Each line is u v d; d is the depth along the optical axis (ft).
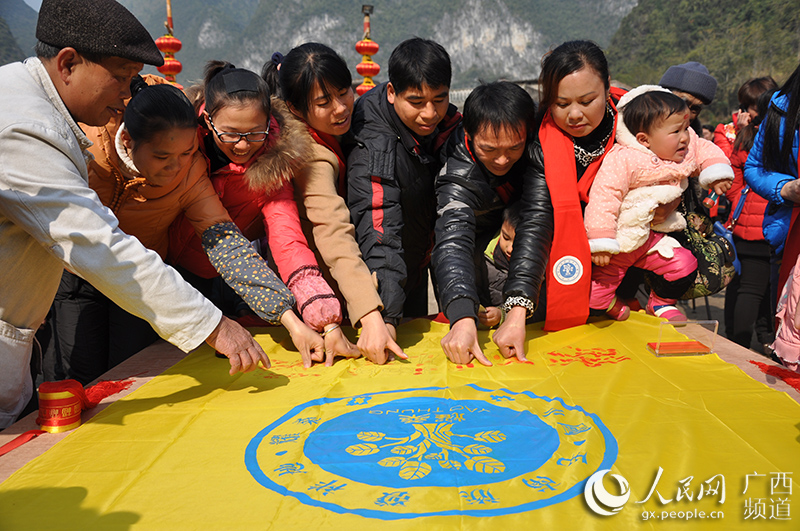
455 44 621.31
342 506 4.29
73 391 5.89
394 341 7.59
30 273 5.83
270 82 8.97
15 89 5.30
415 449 5.09
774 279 9.93
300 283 7.54
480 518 4.08
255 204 8.07
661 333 7.65
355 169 8.15
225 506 4.34
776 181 9.01
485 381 6.72
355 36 614.34
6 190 5.18
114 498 4.48
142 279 5.53
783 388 6.61
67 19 5.26
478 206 8.30
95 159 6.88
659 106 7.72
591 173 8.18
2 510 4.35
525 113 7.22
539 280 7.77
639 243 8.16
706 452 4.92
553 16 624.59
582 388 6.41
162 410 6.13
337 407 6.06
